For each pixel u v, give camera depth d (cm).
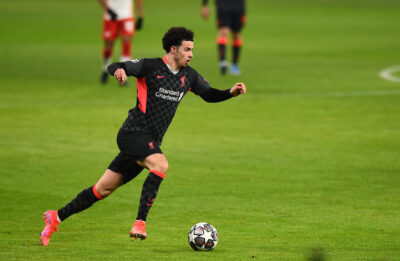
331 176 3111
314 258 1313
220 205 2669
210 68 6781
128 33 5709
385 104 4934
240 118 4500
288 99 5159
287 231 2303
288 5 16650
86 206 2158
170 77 2111
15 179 3055
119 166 2144
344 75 6362
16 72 6394
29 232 2300
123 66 2069
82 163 3350
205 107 4894
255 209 2608
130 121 2133
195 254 2014
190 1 17662
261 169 3247
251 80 6047
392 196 2778
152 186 2058
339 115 4569
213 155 3528
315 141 3838
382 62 7312
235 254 2012
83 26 11225
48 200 2739
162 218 2498
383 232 2275
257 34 10350
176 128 4194
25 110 4672
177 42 2088
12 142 3772
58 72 6438
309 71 6619
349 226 2358
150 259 1950
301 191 2869
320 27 11369
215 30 10806
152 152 2088
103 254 2009
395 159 3419
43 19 12419
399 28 11112
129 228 2370
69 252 2033
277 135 3997
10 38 9475
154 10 14388
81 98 5150
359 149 3641
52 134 3981
